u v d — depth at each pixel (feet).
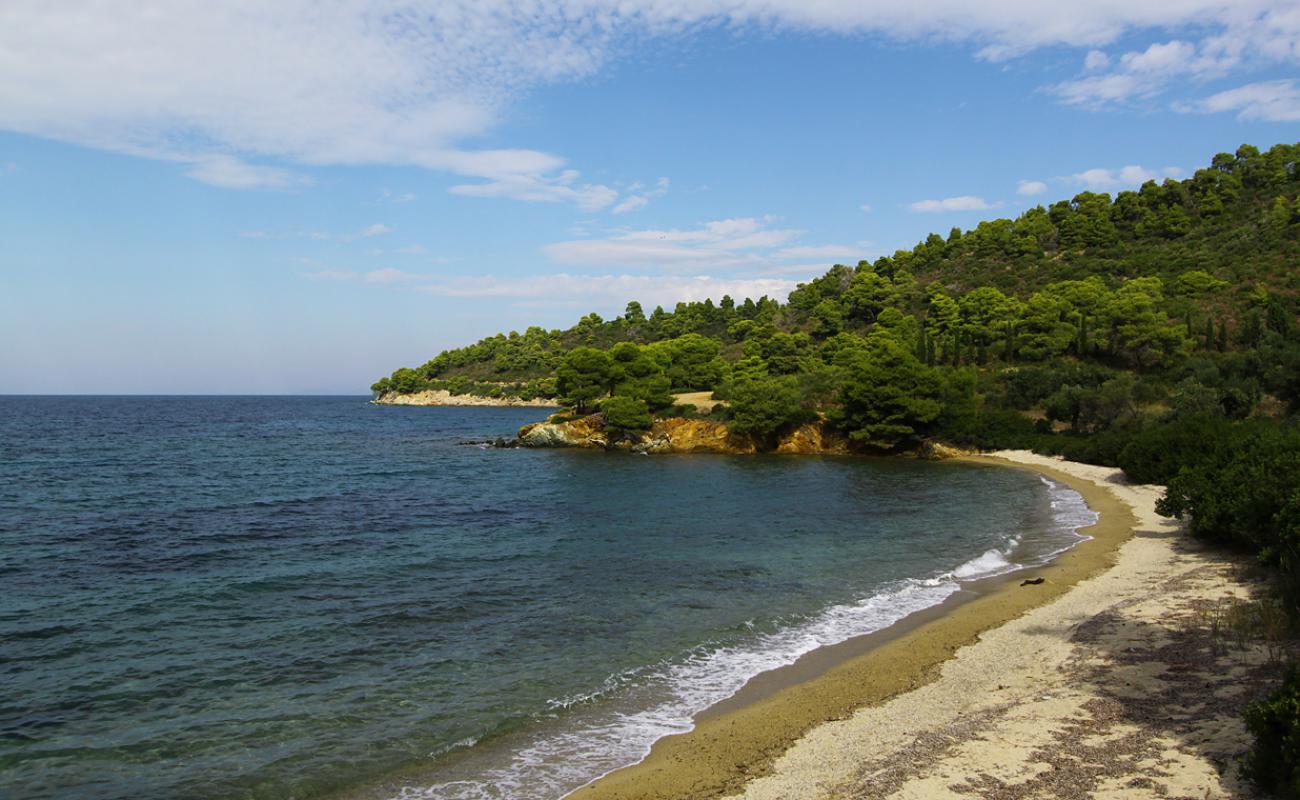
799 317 572.92
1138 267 447.42
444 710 46.26
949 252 603.26
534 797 35.04
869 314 499.92
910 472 208.64
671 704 46.68
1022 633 57.88
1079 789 30.45
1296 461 73.56
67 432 355.15
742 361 402.11
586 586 78.79
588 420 304.50
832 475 202.39
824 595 74.43
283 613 68.64
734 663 54.39
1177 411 220.23
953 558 92.43
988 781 32.04
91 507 136.46
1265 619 50.60
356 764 39.14
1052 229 577.43
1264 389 243.60
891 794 31.45
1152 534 100.58
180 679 51.98
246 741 42.11
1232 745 33.09
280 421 507.71
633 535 111.24
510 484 183.21
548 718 44.75
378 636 61.72
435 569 87.51
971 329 374.84
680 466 230.27
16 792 36.65
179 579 82.33
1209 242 455.22
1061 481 178.29
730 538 108.27
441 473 208.54
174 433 365.81
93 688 50.29
